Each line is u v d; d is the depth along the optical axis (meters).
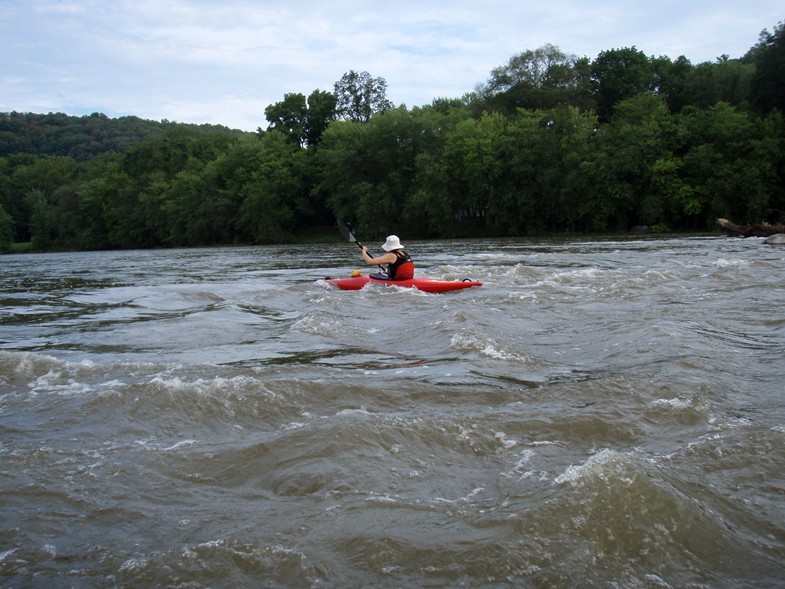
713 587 2.74
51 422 4.95
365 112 73.50
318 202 66.06
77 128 157.50
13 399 5.53
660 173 44.38
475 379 5.91
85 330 9.49
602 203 46.09
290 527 3.25
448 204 53.75
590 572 2.84
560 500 3.32
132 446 4.44
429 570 2.87
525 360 6.56
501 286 12.87
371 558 2.96
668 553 2.97
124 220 71.25
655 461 3.87
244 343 8.10
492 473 3.89
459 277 14.56
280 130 69.88
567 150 48.44
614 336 7.50
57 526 3.37
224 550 3.05
